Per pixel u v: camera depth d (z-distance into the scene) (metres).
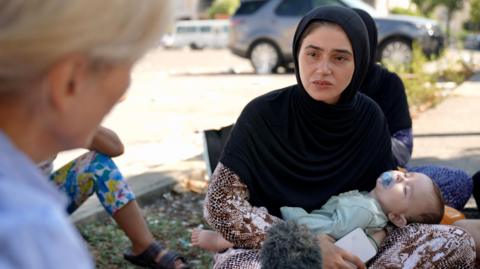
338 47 2.47
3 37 0.90
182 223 4.14
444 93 9.68
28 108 0.98
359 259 2.41
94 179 3.16
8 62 0.92
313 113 2.60
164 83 12.30
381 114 2.81
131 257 3.38
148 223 4.07
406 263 2.51
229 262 2.47
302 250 1.86
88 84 1.01
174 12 1.08
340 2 13.16
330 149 2.68
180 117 8.31
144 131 7.34
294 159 2.64
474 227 3.06
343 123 2.65
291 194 2.64
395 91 3.63
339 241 2.49
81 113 1.03
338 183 2.70
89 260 0.92
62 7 0.92
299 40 2.60
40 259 0.83
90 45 0.96
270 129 2.62
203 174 5.11
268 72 13.67
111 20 0.96
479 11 20.61
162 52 24.89
